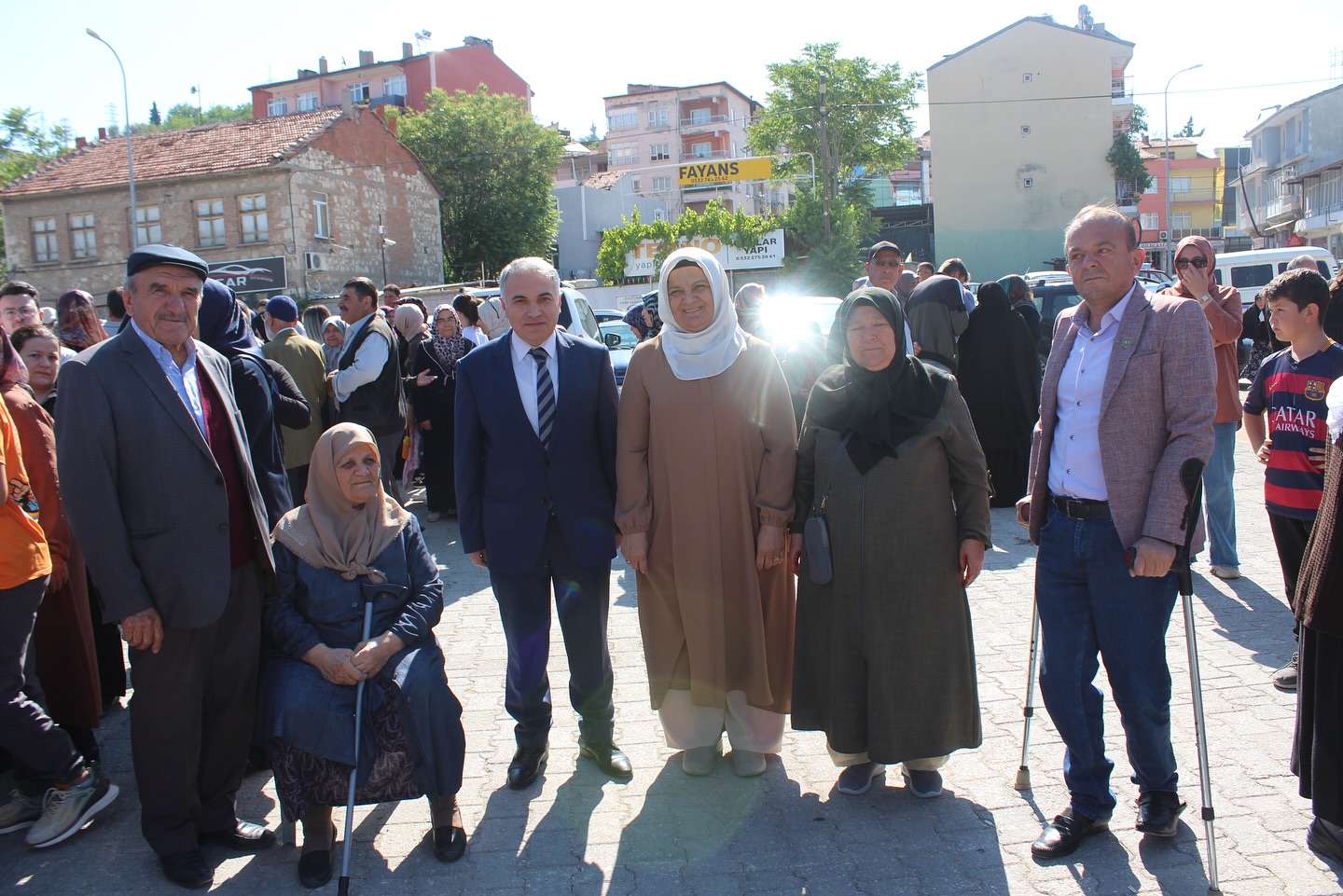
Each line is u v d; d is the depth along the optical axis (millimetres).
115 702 4512
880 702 3182
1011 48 43875
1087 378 2963
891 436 3180
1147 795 3035
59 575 3553
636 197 58125
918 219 49844
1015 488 7840
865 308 3139
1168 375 2799
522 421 3508
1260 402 4281
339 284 28578
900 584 3170
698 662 3420
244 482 3160
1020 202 44406
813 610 3344
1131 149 43375
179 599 2945
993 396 7672
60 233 28266
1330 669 2740
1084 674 3020
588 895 2877
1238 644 4574
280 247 26953
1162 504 2734
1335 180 40844
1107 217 2902
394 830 3330
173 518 2941
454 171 39250
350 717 3084
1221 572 5598
